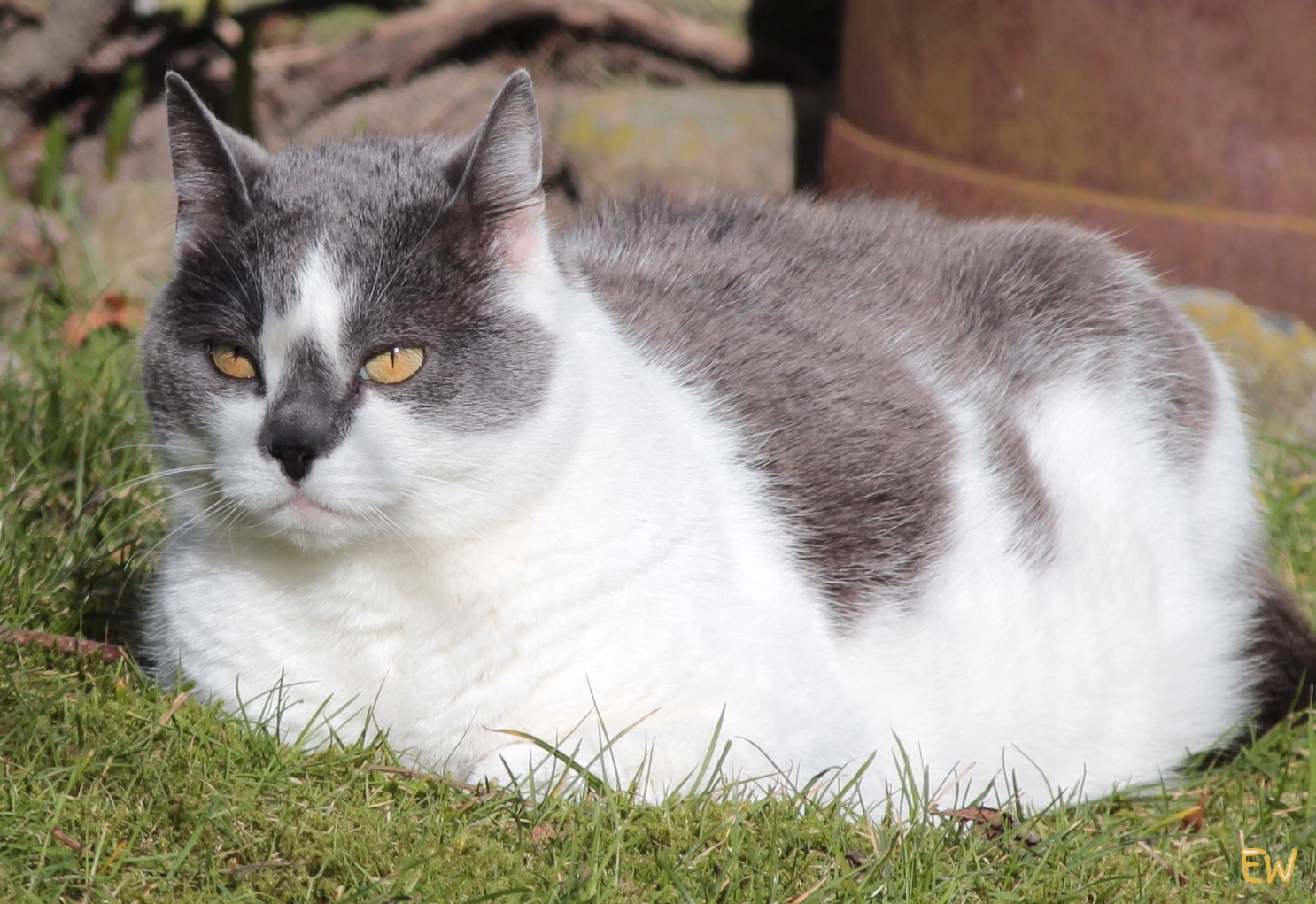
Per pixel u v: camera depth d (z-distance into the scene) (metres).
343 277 4.83
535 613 5.03
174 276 5.12
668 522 5.18
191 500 5.21
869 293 6.55
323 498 4.76
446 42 13.66
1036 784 6.34
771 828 4.96
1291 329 10.23
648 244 6.71
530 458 4.93
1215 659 6.85
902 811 5.53
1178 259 10.48
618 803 5.00
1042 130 10.54
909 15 11.02
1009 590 6.13
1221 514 6.98
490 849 4.82
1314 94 10.11
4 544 6.47
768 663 5.27
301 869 4.72
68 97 13.09
